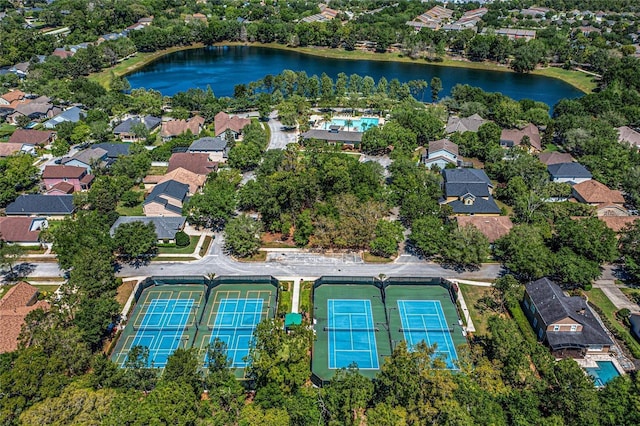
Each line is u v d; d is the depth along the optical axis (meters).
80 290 96.50
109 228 123.75
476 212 135.75
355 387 74.31
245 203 136.62
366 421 71.69
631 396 72.12
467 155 176.75
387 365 75.94
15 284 110.19
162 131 192.12
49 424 65.69
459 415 66.56
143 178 161.12
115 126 199.00
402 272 116.94
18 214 137.50
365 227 121.44
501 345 83.19
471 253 113.44
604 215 134.88
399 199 142.00
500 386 75.88
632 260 111.31
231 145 182.75
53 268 118.19
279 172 135.25
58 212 137.25
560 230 118.56
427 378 72.25
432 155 166.25
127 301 107.06
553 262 108.56
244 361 85.94
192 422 70.25
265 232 133.88
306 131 194.62
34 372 73.25
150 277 113.88
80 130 183.00
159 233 127.69
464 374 78.12
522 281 113.12
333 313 104.38
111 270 106.44
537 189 143.38
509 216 137.50
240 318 102.75
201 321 101.75
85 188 157.00
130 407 68.19
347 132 188.50
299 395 76.50
